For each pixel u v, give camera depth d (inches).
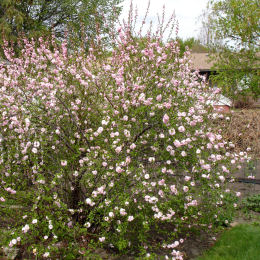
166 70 177.9
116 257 145.5
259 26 441.4
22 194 144.9
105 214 138.1
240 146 303.0
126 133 142.0
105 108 172.2
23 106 171.5
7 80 182.9
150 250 152.2
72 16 544.7
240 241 153.1
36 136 165.5
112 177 146.2
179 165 155.6
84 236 150.6
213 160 158.9
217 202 164.1
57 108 169.8
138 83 162.1
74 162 166.2
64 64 186.9
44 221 136.8
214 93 214.5
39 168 149.8
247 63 454.6
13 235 129.8
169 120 148.1
